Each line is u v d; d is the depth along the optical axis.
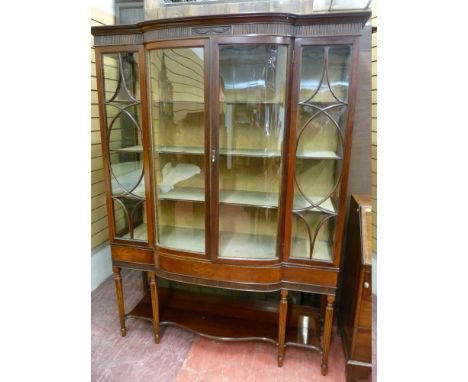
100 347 1.71
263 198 1.52
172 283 2.10
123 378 1.53
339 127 1.29
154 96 1.47
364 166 1.69
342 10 1.64
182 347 1.71
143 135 1.48
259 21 1.21
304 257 1.42
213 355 1.66
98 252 2.13
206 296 1.98
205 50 1.28
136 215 1.64
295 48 1.24
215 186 1.40
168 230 1.67
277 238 1.42
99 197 2.11
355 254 1.50
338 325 1.80
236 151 1.50
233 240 1.57
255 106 1.43
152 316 1.79
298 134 1.32
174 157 1.59
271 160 1.46
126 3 2.05
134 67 1.46
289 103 1.28
